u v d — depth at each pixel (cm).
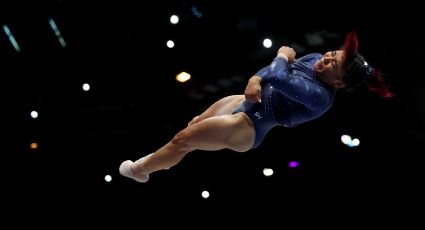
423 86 578
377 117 595
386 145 586
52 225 611
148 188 621
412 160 573
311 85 319
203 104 619
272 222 588
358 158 591
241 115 330
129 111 629
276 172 604
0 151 623
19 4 642
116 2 644
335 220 574
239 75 620
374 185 578
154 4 640
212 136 321
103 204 619
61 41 649
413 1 593
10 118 631
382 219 562
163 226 605
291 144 607
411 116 581
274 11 621
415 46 588
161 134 622
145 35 640
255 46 621
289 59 326
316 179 595
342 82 322
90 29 648
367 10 604
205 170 617
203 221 602
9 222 605
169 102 626
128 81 636
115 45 642
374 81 321
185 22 636
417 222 549
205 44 632
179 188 616
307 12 614
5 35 654
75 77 639
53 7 645
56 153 630
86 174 625
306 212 584
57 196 620
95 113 632
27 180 622
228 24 630
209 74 627
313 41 598
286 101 326
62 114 634
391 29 597
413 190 564
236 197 605
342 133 598
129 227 609
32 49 645
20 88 637
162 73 634
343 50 321
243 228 591
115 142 628
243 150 332
